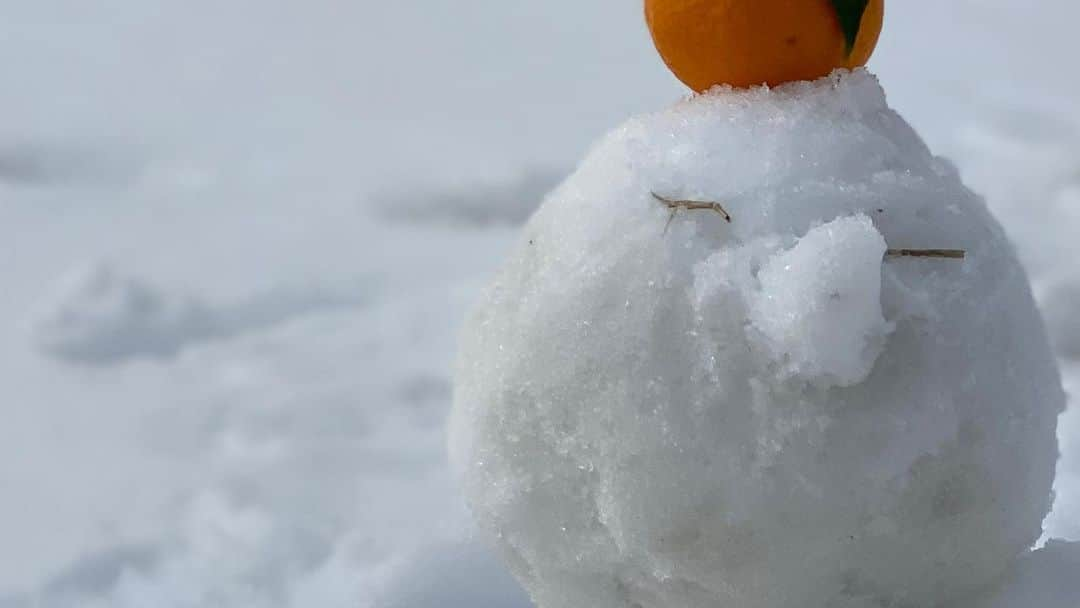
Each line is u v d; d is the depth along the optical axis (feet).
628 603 2.36
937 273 2.28
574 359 2.29
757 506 2.24
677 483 2.26
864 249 2.21
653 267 2.26
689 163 2.30
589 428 2.29
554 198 2.40
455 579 2.79
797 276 2.21
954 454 2.26
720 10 2.34
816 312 2.20
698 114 2.34
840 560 2.27
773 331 2.22
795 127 2.31
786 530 2.25
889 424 2.23
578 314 2.29
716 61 2.36
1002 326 2.30
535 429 2.33
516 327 2.34
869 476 2.24
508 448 2.35
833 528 2.25
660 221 2.28
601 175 2.34
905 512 2.26
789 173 2.28
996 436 2.28
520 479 2.35
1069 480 3.08
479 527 2.47
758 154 2.29
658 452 2.25
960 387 2.26
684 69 2.40
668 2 2.38
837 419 2.23
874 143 2.32
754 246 2.25
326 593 3.01
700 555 2.27
